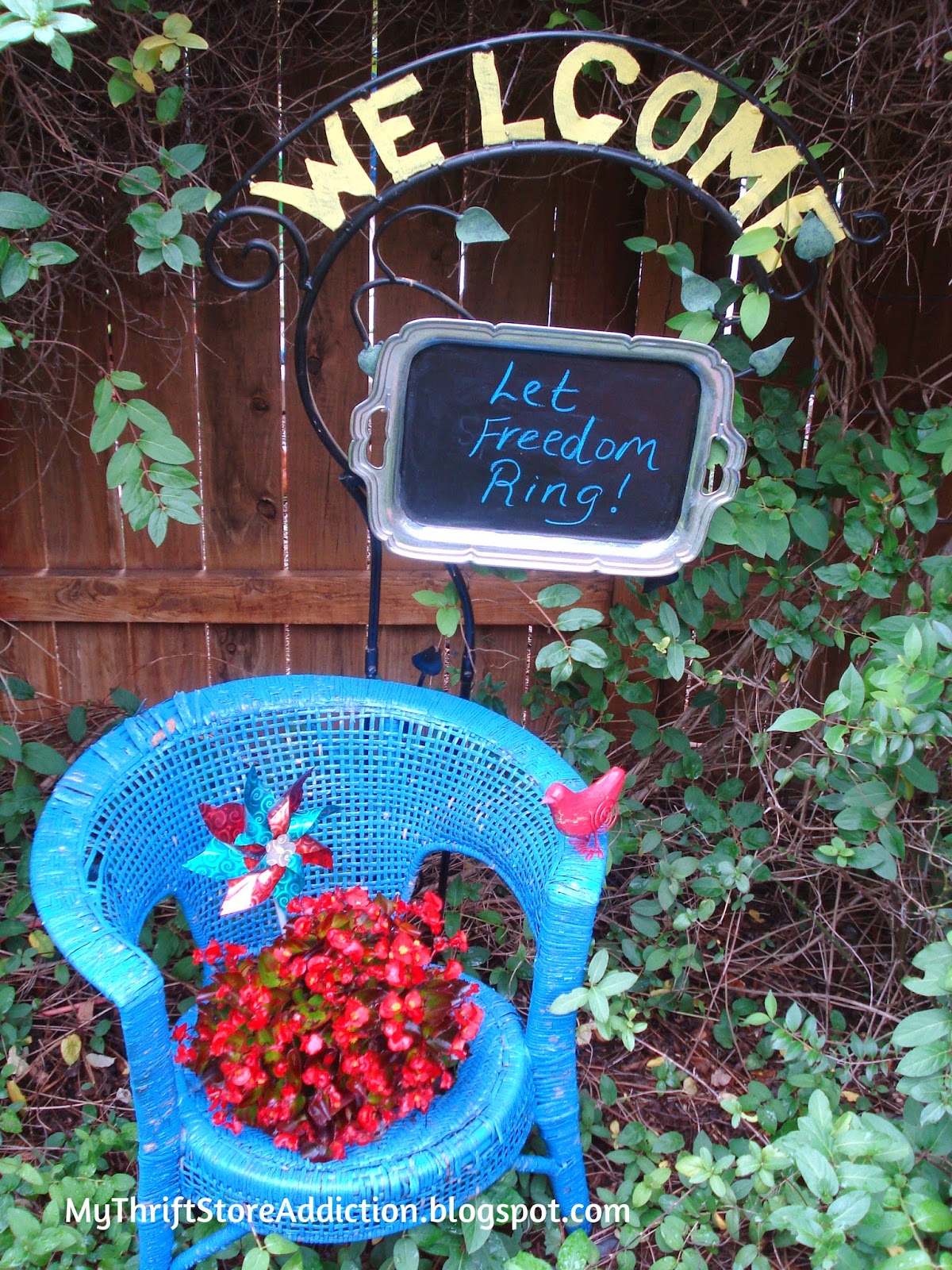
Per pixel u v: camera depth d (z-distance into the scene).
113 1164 1.65
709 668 2.16
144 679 2.15
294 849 1.44
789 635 1.87
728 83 1.43
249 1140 1.33
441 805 1.62
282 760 1.61
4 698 2.12
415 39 1.83
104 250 1.87
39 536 2.04
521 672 2.22
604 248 1.99
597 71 1.77
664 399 1.49
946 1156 1.46
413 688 1.65
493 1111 1.36
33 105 1.68
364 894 1.52
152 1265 1.37
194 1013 1.47
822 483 1.82
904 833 1.84
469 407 1.49
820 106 1.75
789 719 1.46
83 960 1.27
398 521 1.54
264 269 1.94
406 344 1.44
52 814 1.42
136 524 1.57
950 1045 1.30
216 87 1.79
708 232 1.97
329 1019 1.38
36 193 1.73
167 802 1.53
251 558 2.10
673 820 1.89
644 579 1.75
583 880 1.39
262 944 1.63
